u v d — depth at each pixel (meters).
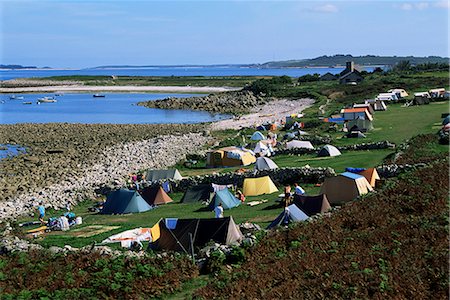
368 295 16.97
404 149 46.22
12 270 22.28
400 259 19.36
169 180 44.41
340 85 138.12
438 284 17.20
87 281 20.88
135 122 99.38
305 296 17.44
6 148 71.25
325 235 23.72
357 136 60.91
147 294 20.03
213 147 65.00
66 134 82.81
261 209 34.69
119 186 44.91
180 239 25.59
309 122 77.25
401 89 106.62
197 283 20.94
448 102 88.25
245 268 21.09
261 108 119.75
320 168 40.75
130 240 28.50
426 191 28.19
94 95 164.25
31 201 43.31
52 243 29.30
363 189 33.34
